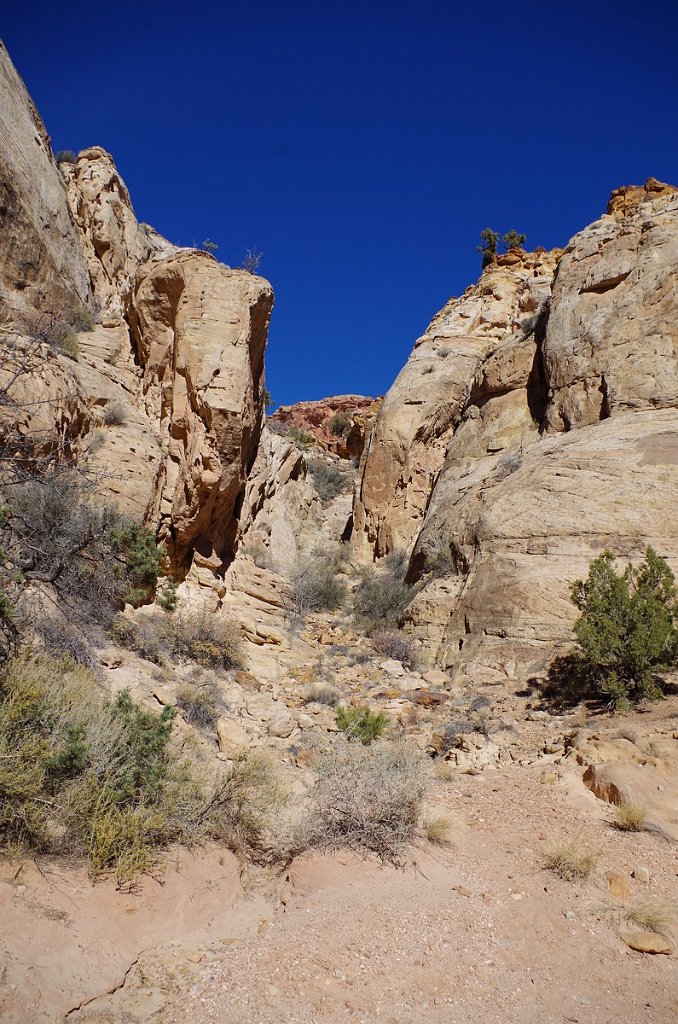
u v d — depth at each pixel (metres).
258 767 6.21
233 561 16.48
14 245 14.35
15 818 4.33
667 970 4.16
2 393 9.46
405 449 25.86
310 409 60.44
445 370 27.30
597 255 19.34
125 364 16.41
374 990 3.70
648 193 21.61
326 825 5.55
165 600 12.18
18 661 5.89
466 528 16.16
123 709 5.86
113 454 13.26
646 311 17.11
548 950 4.25
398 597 18.25
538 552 13.50
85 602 9.38
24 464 9.98
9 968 3.25
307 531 26.02
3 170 14.12
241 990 3.60
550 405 18.59
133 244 19.83
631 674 9.63
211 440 14.44
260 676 11.60
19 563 8.41
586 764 7.46
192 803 5.40
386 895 4.71
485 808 6.40
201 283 15.40
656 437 14.54
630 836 5.79
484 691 11.33
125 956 3.80
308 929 4.23
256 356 17.25
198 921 4.33
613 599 9.93
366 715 8.16
